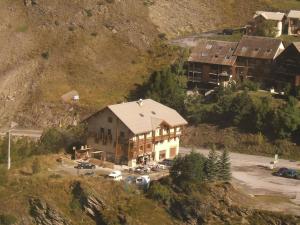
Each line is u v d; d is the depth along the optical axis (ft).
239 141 453.58
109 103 508.53
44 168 375.25
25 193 348.59
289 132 448.24
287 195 371.15
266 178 396.78
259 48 520.83
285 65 505.25
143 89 517.14
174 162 370.53
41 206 342.44
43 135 425.69
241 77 520.83
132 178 364.79
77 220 342.23
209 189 355.56
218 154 431.02
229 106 470.80
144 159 402.52
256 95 488.02
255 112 460.55
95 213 344.49
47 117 499.92
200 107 483.10
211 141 458.50
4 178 356.59
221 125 467.93
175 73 524.93
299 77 497.87
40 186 352.08
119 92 522.47
